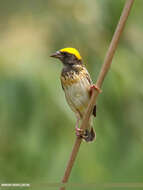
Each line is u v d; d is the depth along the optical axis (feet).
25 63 34.55
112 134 38.58
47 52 35.86
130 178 39.37
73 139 37.63
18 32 36.14
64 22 38.24
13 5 42.22
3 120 35.17
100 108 37.47
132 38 39.11
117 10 36.40
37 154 38.27
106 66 24.26
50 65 35.70
